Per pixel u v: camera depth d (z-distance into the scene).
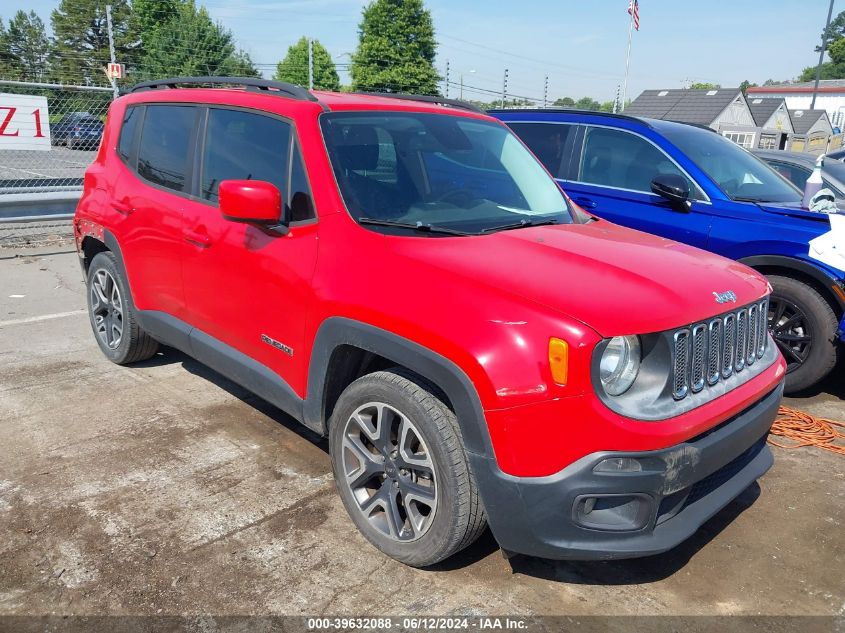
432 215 3.13
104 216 4.55
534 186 3.73
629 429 2.29
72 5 54.00
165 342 4.25
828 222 4.53
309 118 3.28
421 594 2.68
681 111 45.59
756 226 4.75
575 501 2.32
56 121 10.20
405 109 3.67
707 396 2.58
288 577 2.74
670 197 4.85
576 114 5.92
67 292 7.02
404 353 2.56
